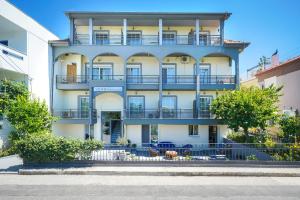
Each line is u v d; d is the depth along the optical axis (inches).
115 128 972.6
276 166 567.2
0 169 543.5
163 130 954.1
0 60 690.8
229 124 755.4
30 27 826.2
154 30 992.2
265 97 748.6
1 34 822.5
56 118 758.5
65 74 971.9
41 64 868.0
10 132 720.3
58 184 453.1
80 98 980.6
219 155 621.3
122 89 912.9
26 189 423.5
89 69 917.8
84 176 508.7
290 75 951.6
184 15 903.1
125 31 909.8
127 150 756.0
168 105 977.5
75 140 570.6
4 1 717.3
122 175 519.8
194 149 702.5
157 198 385.4
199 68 941.8
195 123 895.1
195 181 481.7
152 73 979.3
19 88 732.0
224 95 817.5
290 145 608.7
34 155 548.7
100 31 988.6
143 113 944.9
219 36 962.7
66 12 883.4
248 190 430.0
